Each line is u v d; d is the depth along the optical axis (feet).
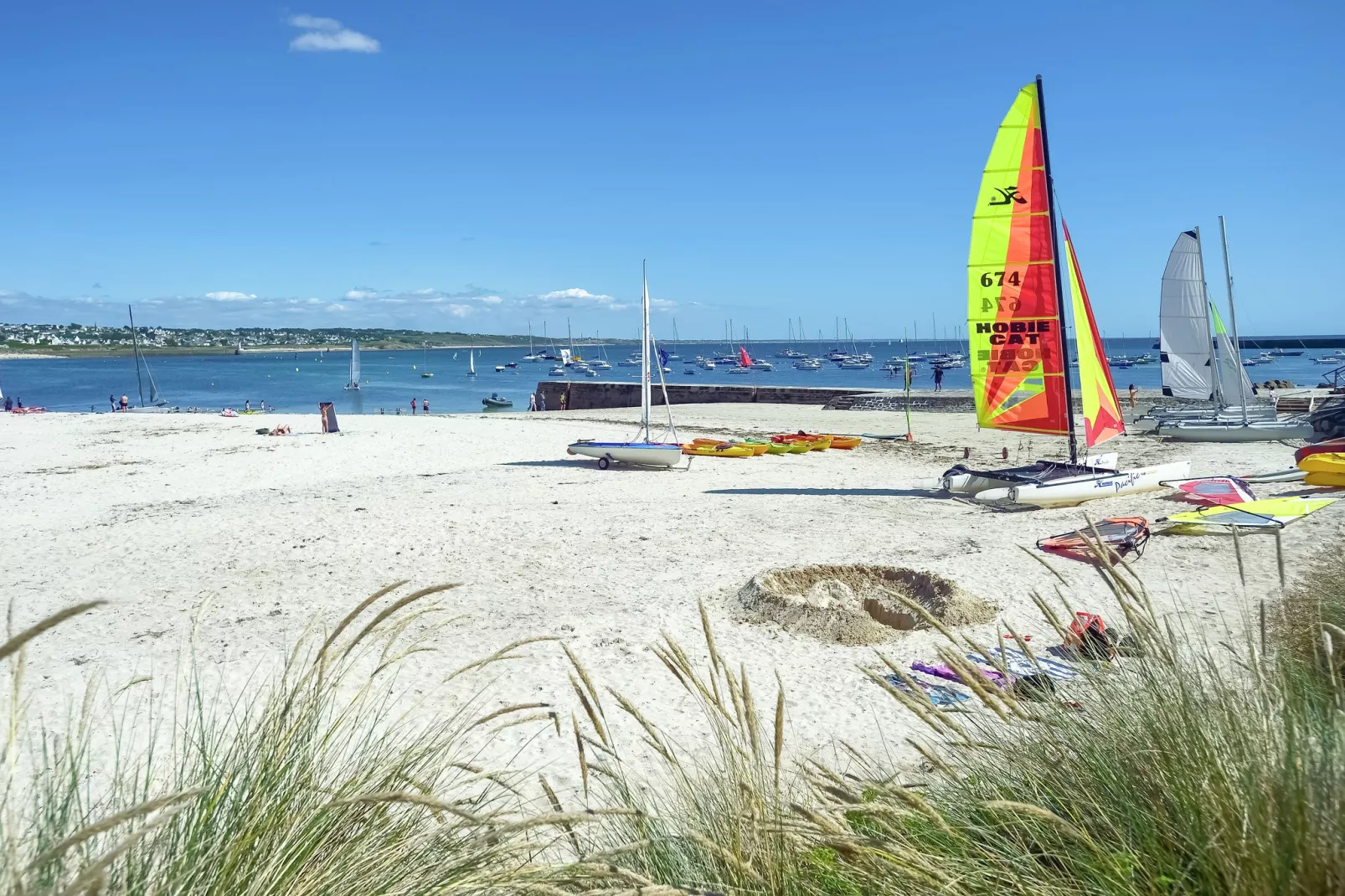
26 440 100.17
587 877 7.50
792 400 157.48
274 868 7.05
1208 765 7.43
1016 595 32.71
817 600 32.83
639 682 25.54
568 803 16.21
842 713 22.52
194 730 10.22
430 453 88.38
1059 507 51.67
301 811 7.63
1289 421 81.76
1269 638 10.62
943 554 40.75
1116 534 37.86
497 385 345.10
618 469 76.95
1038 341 53.16
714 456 84.23
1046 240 51.90
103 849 7.26
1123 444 81.25
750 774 9.82
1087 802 8.25
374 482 70.28
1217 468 63.21
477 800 10.22
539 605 34.45
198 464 81.00
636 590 36.65
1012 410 54.65
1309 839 6.37
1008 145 51.85
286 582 39.17
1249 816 6.82
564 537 47.83
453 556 43.73
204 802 7.33
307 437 101.81
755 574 37.42
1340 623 15.12
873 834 8.91
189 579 40.09
